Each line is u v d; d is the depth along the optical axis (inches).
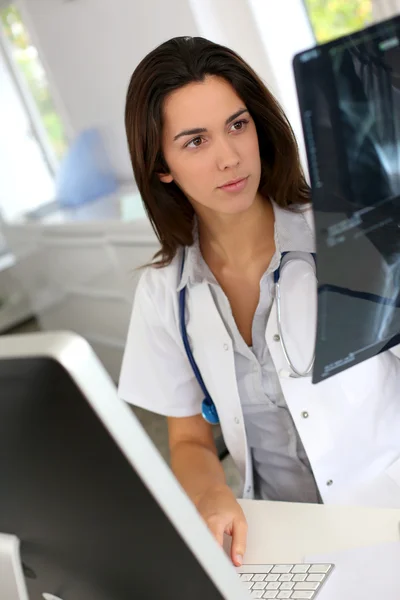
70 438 22.1
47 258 148.6
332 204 26.1
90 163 146.2
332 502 46.6
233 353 47.3
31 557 27.9
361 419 46.8
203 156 41.2
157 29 118.8
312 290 45.4
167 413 53.4
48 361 20.7
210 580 23.5
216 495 45.3
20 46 155.2
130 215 120.8
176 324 50.2
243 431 48.8
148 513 22.8
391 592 33.8
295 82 24.0
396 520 39.2
